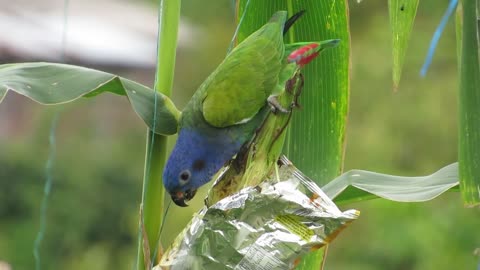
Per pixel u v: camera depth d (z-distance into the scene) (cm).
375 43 1486
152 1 2120
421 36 1488
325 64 462
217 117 465
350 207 1227
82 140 1769
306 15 472
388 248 1185
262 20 486
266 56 466
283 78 461
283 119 411
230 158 484
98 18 1752
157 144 413
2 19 1538
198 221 375
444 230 1177
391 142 1380
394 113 1422
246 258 365
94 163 1677
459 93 367
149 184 412
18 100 1922
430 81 1456
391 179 440
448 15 404
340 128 462
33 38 1475
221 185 413
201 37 1731
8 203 1570
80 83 402
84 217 1577
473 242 1165
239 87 467
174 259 374
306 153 465
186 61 1717
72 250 1554
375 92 1444
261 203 368
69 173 1616
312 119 464
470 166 368
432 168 1373
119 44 1591
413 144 1400
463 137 367
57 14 1669
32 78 402
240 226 368
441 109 1415
